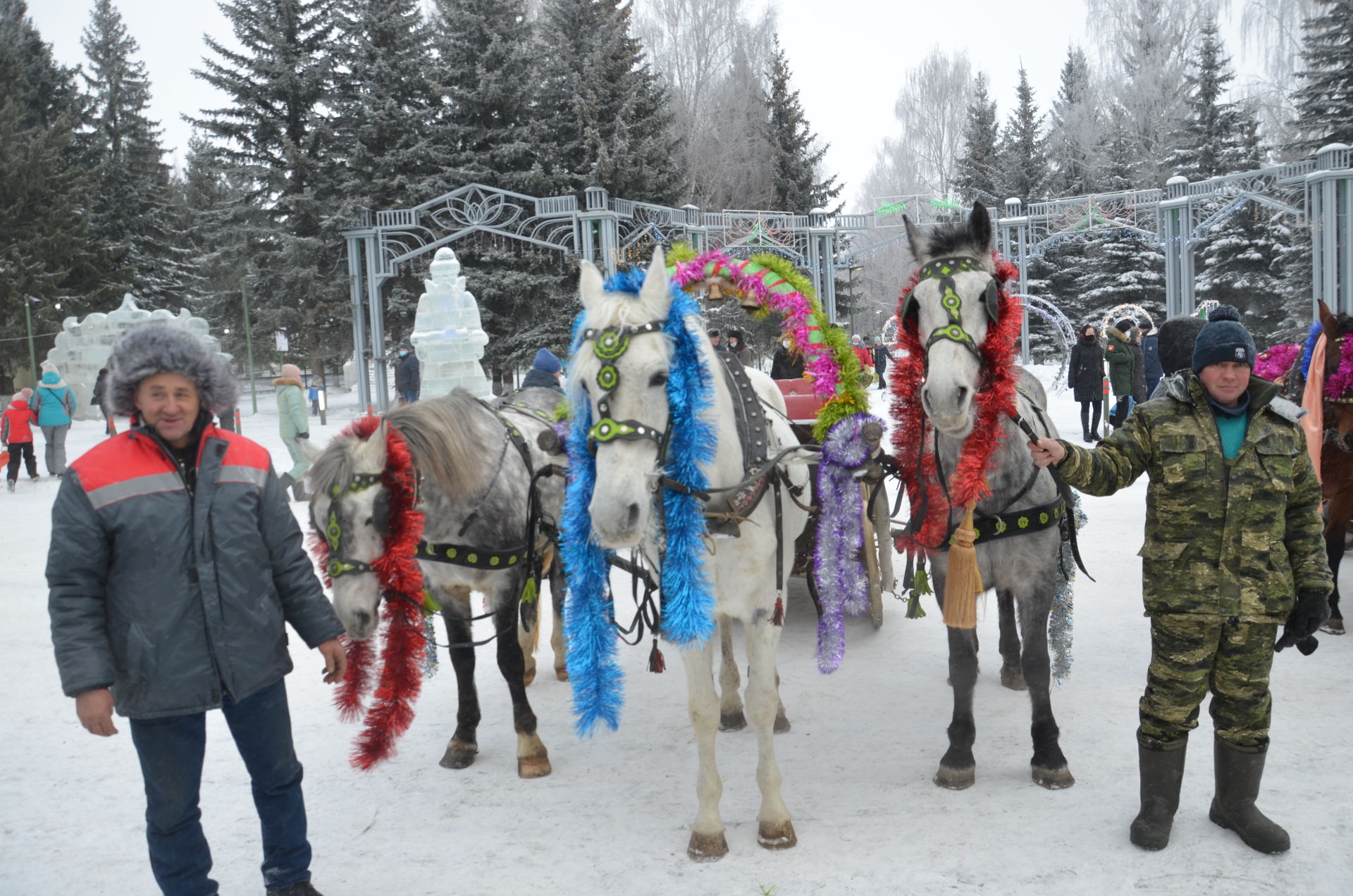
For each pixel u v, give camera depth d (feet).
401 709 12.05
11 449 48.11
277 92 103.40
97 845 12.32
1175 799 11.11
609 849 11.75
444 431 13.64
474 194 100.37
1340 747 13.41
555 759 14.76
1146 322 102.42
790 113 139.85
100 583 9.03
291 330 106.73
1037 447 11.16
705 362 10.77
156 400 9.18
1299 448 10.78
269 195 104.78
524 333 99.45
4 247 110.11
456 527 13.92
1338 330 18.25
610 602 11.93
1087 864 10.75
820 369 13.50
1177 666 10.80
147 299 128.47
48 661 20.27
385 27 103.35
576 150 103.55
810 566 16.44
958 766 12.87
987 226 12.55
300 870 10.43
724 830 11.94
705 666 11.30
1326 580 10.71
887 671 18.01
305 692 18.35
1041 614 12.91
